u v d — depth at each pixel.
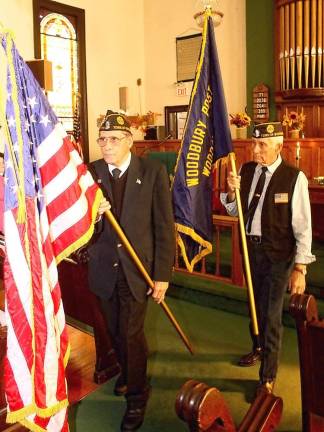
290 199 2.51
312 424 1.97
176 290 4.39
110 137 2.22
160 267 2.31
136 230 2.28
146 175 2.32
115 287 2.32
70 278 2.93
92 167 2.40
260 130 2.53
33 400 1.72
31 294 1.75
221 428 1.17
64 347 1.88
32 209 1.77
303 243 2.48
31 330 1.74
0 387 2.02
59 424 1.83
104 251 2.31
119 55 7.45
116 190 2.33
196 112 2.66
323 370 1.68
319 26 5.63
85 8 6.92
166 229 2.32
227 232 5.45
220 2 6.78
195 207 2.67
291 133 5.72
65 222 1.90
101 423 2.48
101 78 7.24
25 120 1.78
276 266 2.53
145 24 7.71
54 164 1.88
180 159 2.64
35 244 1.77
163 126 7.23
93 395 2.75
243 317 3.93
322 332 1.64
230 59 6.80
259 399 1.46
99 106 7.26
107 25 7.24
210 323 3.81
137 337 2.34
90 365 3.10
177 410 1.13
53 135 1.88
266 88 6.39
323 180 4.94
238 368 3.03
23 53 6.18
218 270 4.29
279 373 2.96
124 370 2.46
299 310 1.69
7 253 1.75
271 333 2.53
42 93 1.88
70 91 6.88
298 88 5.92
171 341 3.47
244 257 2.59
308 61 5.78
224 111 2.68
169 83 7.52
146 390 2.45
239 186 2.64
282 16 5.91
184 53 7.26
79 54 6.91
